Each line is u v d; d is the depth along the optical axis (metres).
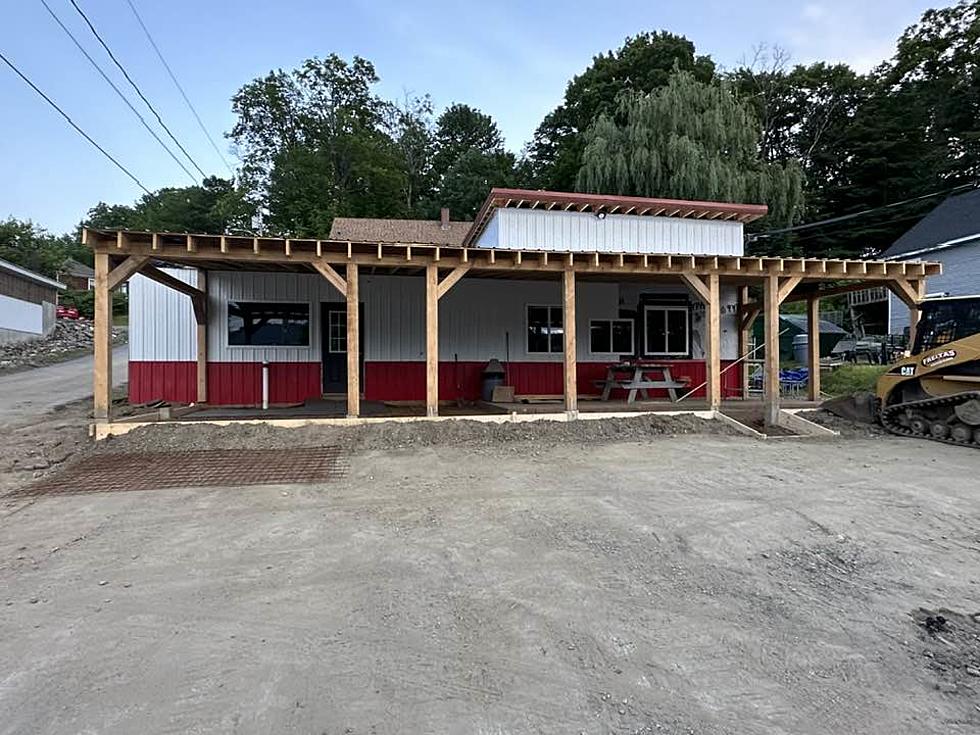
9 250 36.00
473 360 12.39
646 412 9.81
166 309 11.14
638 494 5.43
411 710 2.22
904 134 32.09
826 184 33.34
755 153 23.73
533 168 38.69
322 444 7.68
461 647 2.71
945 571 3.69
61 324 27.55
